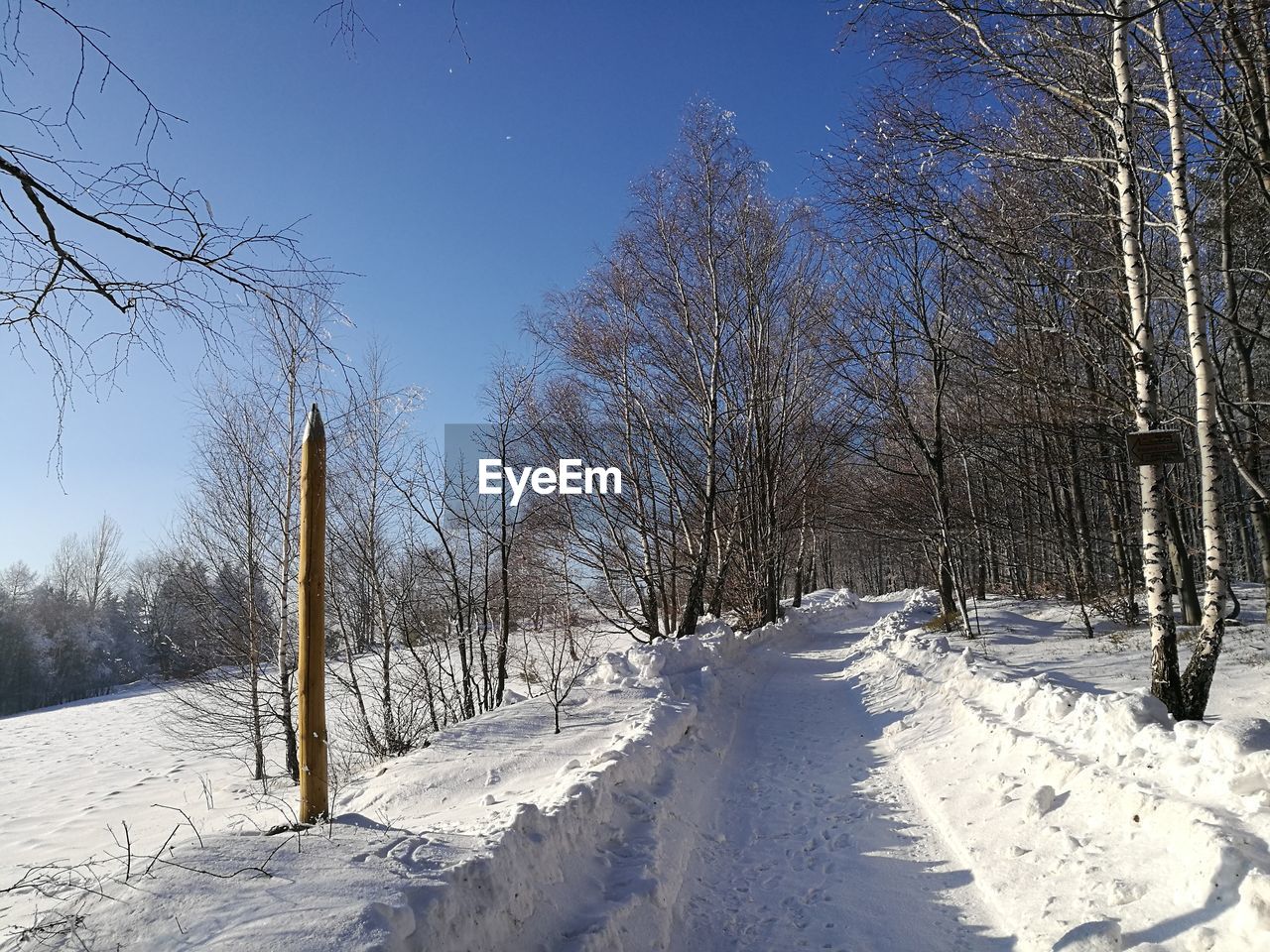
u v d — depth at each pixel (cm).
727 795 754
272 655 1568
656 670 1215
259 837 398
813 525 2811
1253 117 752
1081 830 484
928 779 707
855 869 548
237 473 1552
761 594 2295
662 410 1983
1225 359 1350
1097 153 1033
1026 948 398
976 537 2248
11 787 1553
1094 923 376
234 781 1404
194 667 1550
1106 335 1125
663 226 1780
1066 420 1359
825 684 1405
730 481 2183
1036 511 2408
